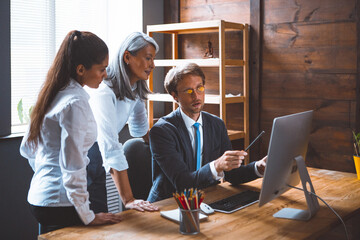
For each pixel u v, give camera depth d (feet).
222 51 10.30
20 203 9.87
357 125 9.37
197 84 7.00
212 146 7.50
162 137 7.00
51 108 5.65
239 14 11.16
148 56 7.16
